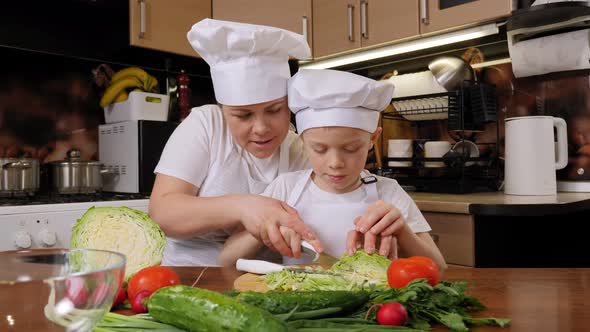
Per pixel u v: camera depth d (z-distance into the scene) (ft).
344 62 7.77
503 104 6.76
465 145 6.58
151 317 1.85
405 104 7.40
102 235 2.51
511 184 5.94
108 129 7.07
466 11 6.01
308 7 7.50
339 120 2.93
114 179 6.98
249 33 3.01
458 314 1.85
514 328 1.80
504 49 6.69
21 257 1.82
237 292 2.10
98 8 6.49
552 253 5.73
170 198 3.31
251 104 3.12
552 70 6.23
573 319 1.90
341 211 3.38
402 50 7.00
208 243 3.66
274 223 2.89
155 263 2.52
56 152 7.02
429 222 5.53
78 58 7.07
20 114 6.72
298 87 3.01
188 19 7.05
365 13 6.98
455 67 6.61
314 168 3.25
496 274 2.72
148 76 7.23
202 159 3.59
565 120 6.31
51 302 1.40
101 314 1.52
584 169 6.21
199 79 8.50
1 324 1.37
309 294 1.90
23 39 6.47
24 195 6.01
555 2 5.31
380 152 7.59
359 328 1.70
